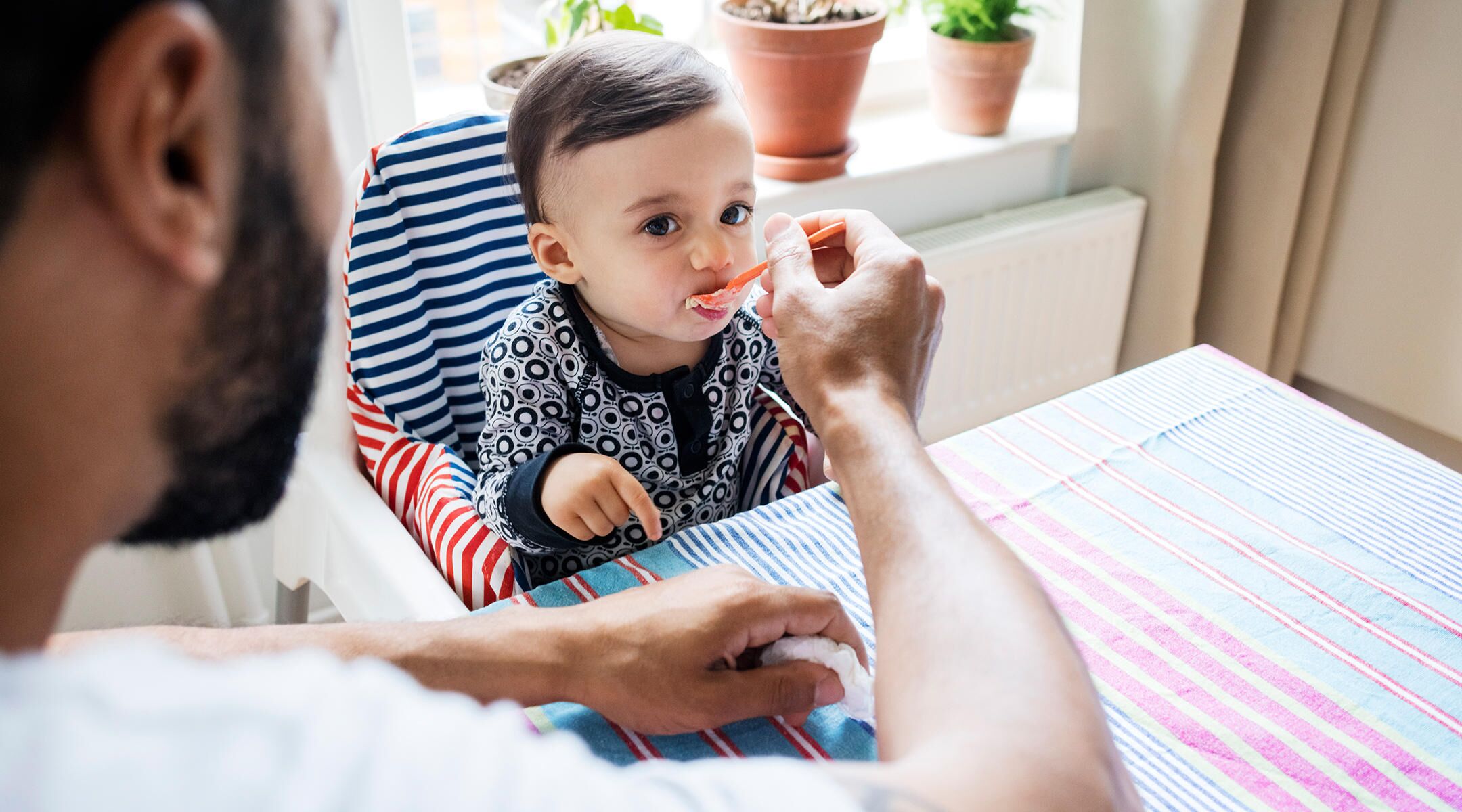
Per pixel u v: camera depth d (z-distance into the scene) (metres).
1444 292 1.72
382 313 1.01
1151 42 1.62
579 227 0.89
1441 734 0.64
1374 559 0.79
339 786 0.25
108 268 0.30
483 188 1.03
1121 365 1.91
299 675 0.27
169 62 0.28
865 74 1.55
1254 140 1.69
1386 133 1.72
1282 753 0.63
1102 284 1.79
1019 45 1.65
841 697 0.65
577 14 1.42
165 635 0.63
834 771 0.34
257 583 1.53
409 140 0.99
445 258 1.03
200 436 0.36
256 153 0.32
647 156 0.85
